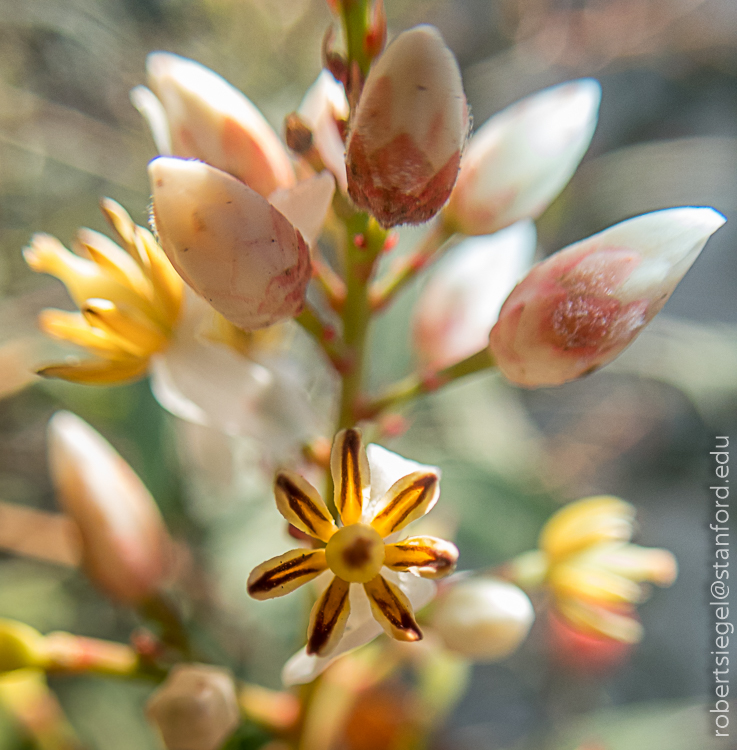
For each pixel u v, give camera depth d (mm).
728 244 311
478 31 282
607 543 114
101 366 98
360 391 100
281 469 85
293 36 219
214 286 84
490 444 198
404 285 102
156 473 166
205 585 172
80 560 111
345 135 90
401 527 85
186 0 214
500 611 104
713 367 227
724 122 307
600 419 283
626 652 186
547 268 89
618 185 252
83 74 224
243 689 109
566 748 181
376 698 144
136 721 165
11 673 103
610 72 294
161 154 97
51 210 217
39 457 222
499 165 100
